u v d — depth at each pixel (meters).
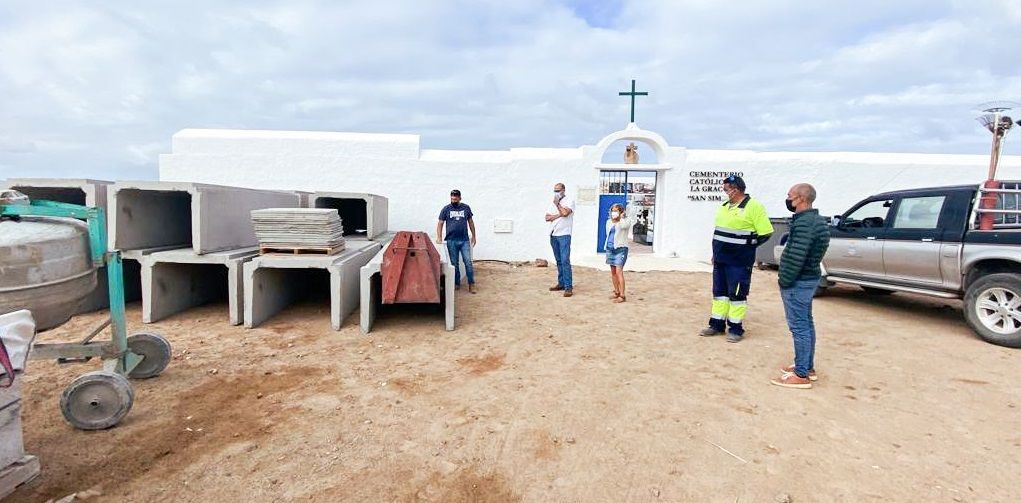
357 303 7.24
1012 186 6.43
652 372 4.81
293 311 7.19
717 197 12.34
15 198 3.42
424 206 12.10
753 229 5.61
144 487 2.87
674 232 12.43
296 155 11.78
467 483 2.96
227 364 4.91
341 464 3.14
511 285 9.30
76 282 3.59
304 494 2.83
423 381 4.54
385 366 4.93
